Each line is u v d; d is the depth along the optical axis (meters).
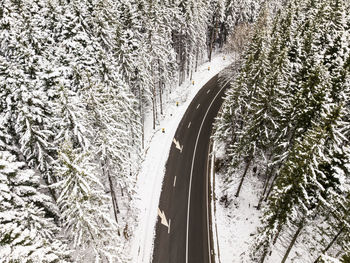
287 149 23.19
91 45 26.84
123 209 26.22
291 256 21.81
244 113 29.97
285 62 26.14
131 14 33.47
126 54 29.97
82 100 20.72
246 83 28.31
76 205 14.42
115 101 24.39
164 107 44.06
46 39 27.67
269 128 24.41
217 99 45.31
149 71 36.72
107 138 18.83
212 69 55.16
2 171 13.83
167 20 40.62
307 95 21.50
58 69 24.16
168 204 27.61
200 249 23.45
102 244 16.44
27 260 10.16
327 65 28.92
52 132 20.81
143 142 36.22
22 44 21.31
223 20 55.69
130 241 23.72
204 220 26.06
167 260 22.53
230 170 28.53
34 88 20.23
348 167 17.06
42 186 18.14
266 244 18.47
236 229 25.17
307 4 49.25
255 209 26.92
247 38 45.12
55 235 18.45
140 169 31.78
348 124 22.72
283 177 17.14
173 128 39.19
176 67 48.38
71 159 14.36
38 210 16.14
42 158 20.05
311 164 15.27
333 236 19.73
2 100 20.08
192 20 44.09
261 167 28.80
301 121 21.22
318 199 18.11
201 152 34.75
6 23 23.38
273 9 68.44
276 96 22.75
